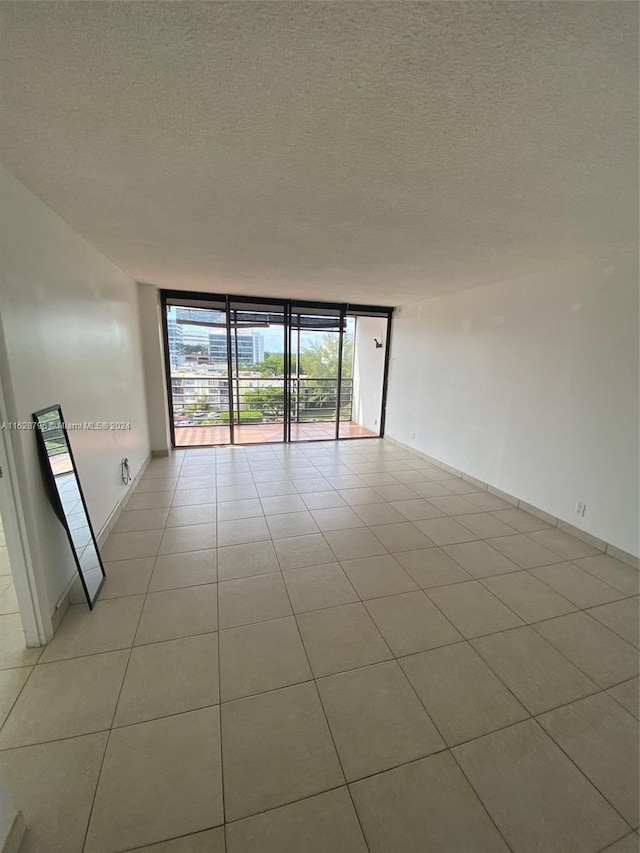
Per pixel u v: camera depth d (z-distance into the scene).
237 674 1.59
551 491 3.12
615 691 1.57
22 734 1.31
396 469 4.58
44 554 1.72
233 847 1.03
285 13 0.81
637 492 2.47
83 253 2.41
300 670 1.62
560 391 3.00
